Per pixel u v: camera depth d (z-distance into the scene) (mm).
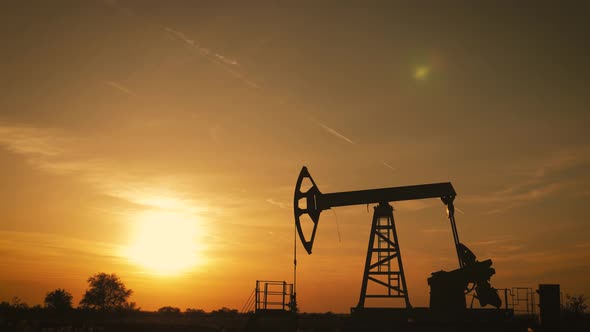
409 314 23484
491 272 23359
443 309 23281
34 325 28781
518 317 22984
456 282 23531
